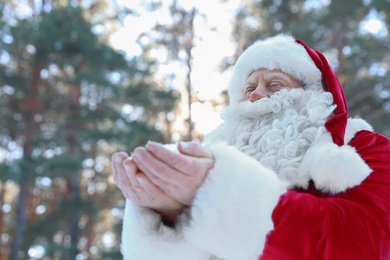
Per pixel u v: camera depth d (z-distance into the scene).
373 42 14.09
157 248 1.08
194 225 1.03
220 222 1.03
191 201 1.05
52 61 15.64
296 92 1.58
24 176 14.20
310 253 1.04
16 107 16.08
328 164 1.22
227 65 15.86
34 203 19.48
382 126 13.69
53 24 15.20
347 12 14.35
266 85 1.67
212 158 1.09
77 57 15.73
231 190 1.04
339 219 1.09
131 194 1.06
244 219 1.03
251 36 15.75
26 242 15.34
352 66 14.26
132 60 16.58
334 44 15.05
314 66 1.66
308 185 1.29
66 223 16.31
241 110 1.62
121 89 15.97
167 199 1.05
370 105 14.26
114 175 1.05
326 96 1.56
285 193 1.10
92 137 14.75
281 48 1.68
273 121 1.51
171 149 1.09
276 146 1.43
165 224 1.10
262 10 15.91
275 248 1.04
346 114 1.48
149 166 1.00
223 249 1.04
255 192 1.06
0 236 19.67
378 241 1.10
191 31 16.67
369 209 1.15
